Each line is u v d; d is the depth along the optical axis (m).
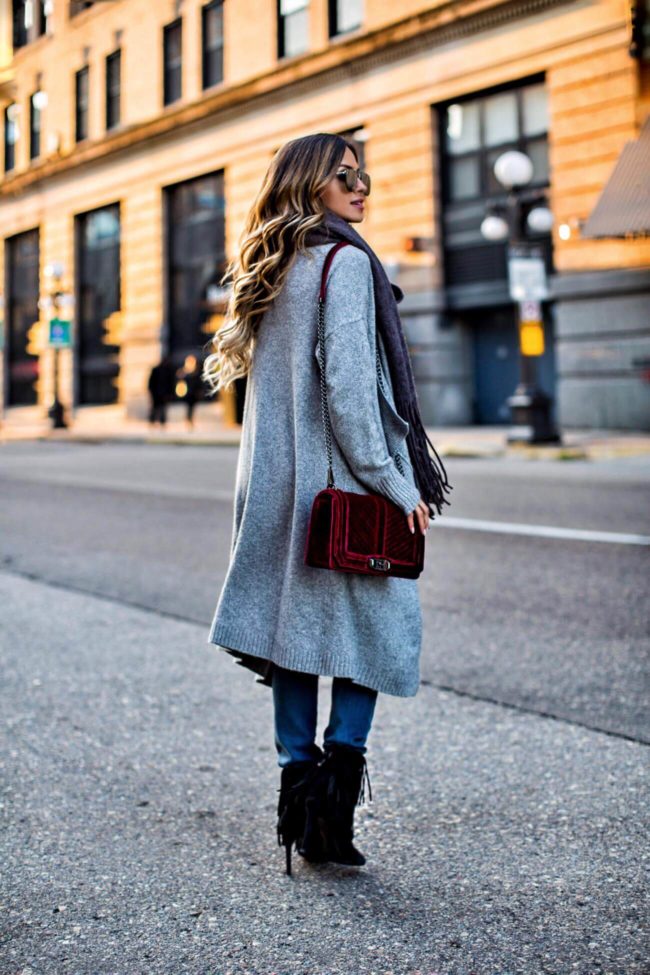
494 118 21.34
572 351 19.62
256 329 2.50
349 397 2.27
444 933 2.23
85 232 33.66
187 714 3.90
